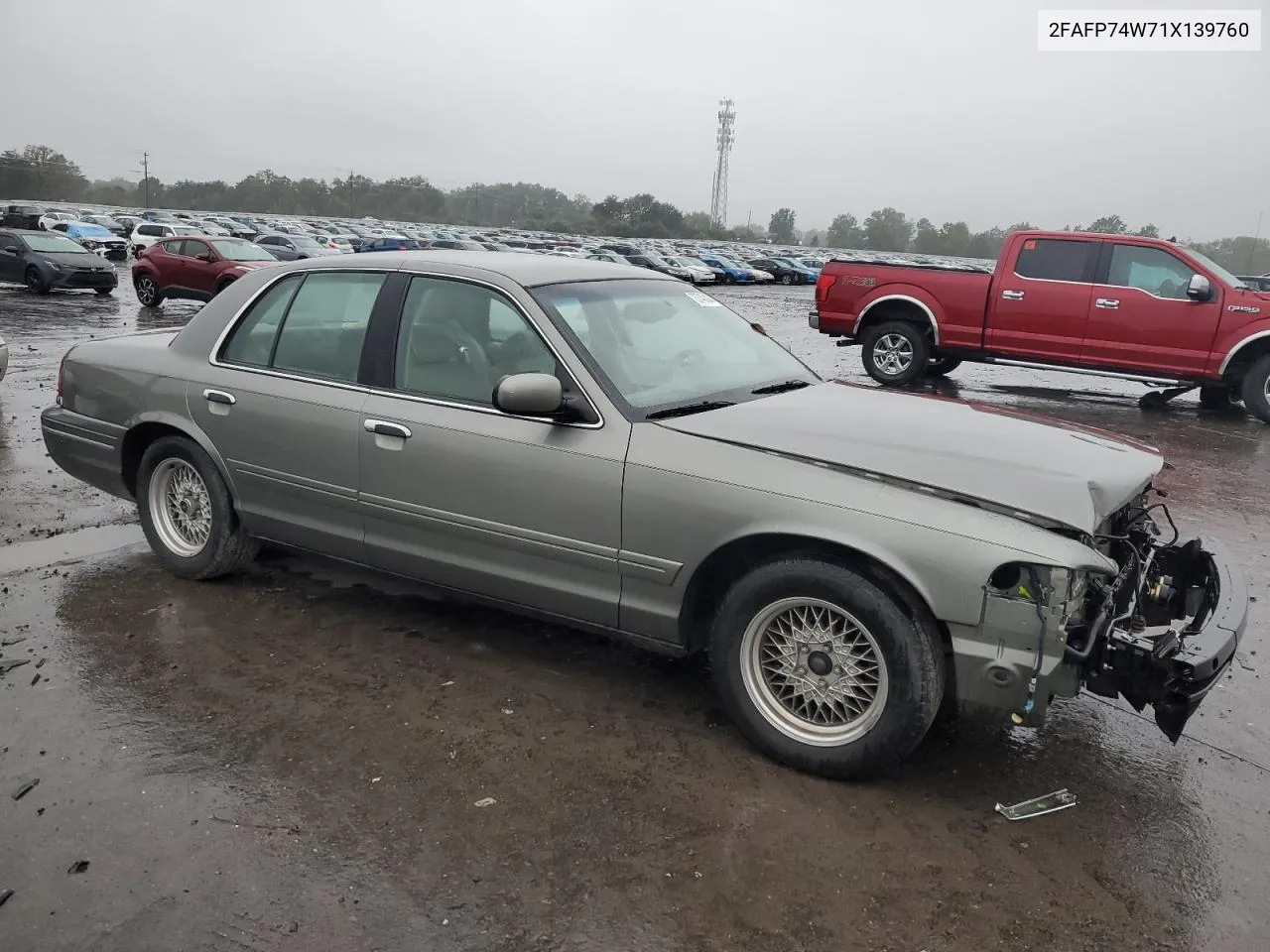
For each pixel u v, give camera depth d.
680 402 3.75
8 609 4.61
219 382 4.61
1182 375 11.06
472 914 2.67
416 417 3.97
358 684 3.96
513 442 3.73
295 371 4.42
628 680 4.05
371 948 2.54
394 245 44.81
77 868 2.80
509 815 3.11
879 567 3.12
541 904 2.71
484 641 4.40
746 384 4.10
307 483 4.35
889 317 12.60
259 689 3.89
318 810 3.11
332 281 4.40
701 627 3.69
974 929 2.65
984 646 3.02
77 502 6.38
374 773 3.33
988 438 3.51
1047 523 2.97
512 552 3.84
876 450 3.29
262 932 2.58
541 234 95.06
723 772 3.38
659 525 3.45
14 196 142.00
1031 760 3.54
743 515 3.29
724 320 4.66
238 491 4.67
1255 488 7.83
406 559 4.18
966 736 3.70
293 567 5.25
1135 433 10.24
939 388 13.41
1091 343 11.38
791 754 3.37
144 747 3.45
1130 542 3.61
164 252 20.78
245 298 4.68
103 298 22.89
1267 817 3.22
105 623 4.48
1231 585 3.42
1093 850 3.01
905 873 2.88
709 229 142.75
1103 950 2.58
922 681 3.11
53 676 3.94
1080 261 11.36
